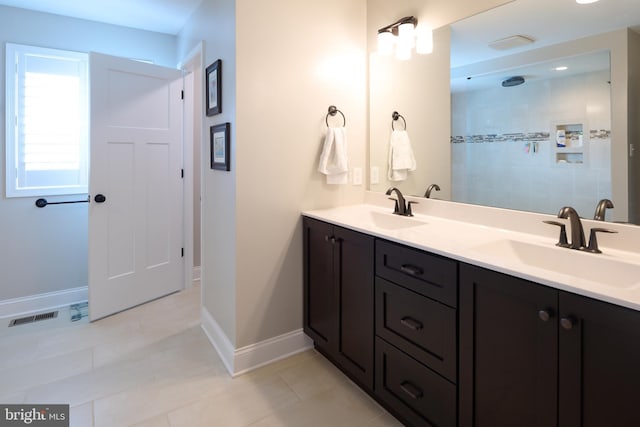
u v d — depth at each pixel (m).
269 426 1.76
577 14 1.56
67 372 2.17
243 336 2.22
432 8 2.12
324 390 2.03
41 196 3.03
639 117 1.43
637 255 1.38
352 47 2.53
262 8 2.14
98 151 2.85
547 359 1.15
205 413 1.84
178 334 2.67
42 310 3.07
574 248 1.46
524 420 1.23
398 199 2.29
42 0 2.74
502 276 1.25
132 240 3.11
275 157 2.25
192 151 3.53
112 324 2.82
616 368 1.00
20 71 2.88
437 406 1.53
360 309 1.93
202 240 2.74
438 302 1.50
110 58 2.89
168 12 2.94
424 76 2.20
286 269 2.35
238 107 2.10
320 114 2.41
